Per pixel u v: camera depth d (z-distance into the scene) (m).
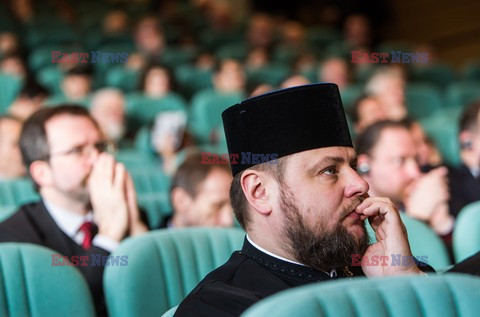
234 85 13.78
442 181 5.76
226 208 5.18
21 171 6.96
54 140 4.80
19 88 12.74
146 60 15.70
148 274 4.05
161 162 8.88
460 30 21.19
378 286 2.42
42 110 4.95
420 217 5.68
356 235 3.14
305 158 3.12
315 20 23.73
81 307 3.90
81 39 17.38
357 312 2.35
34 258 3.88
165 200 6.13
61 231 4.79
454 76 16.27
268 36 19.05
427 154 7.00
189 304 3.04
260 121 3.17
